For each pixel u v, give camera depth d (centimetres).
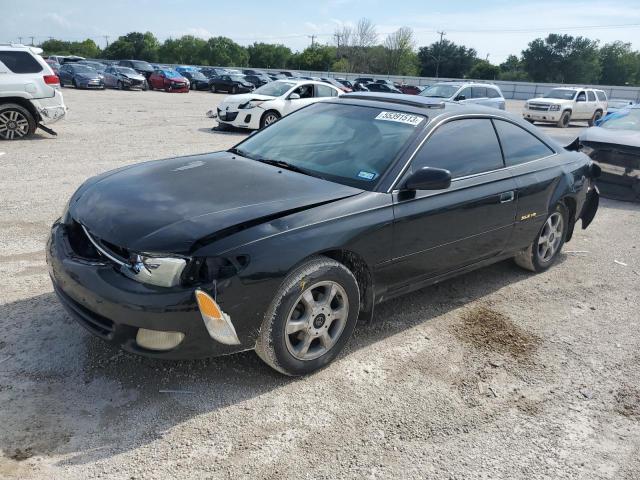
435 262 380
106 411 276
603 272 534
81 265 282
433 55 8781
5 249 480
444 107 409
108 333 276
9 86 1062
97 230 286
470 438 279
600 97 2497
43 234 525
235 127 1457
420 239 357
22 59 1081
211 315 264
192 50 9994
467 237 396
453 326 397
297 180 343
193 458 250
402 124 385
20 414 268
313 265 298
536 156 471
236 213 289
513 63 10656
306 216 301
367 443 269
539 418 299
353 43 8219
